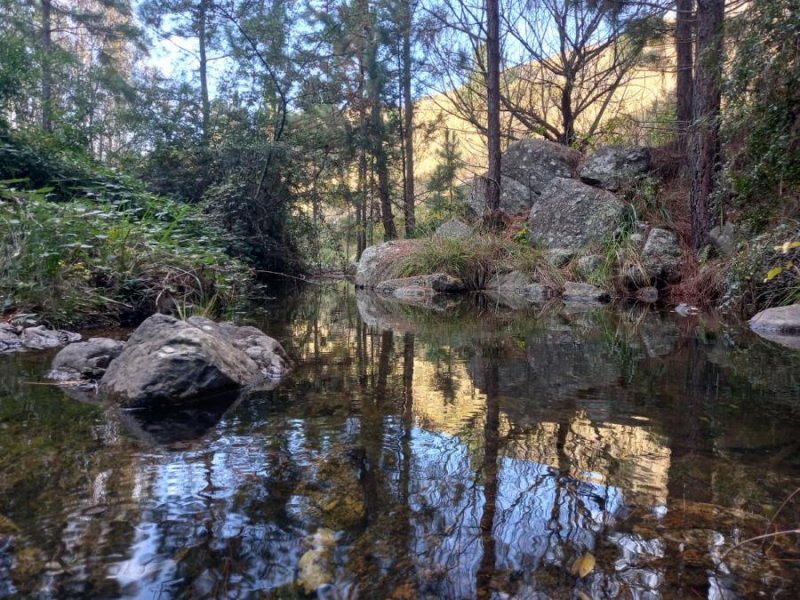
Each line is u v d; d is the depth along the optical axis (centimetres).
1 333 281
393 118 1184
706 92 549
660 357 261
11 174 581
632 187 707
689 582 81
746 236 442
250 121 959
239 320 401
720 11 521
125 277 373
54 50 951
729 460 128
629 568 85
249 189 895
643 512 102
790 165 367
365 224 1216
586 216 695
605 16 696
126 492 109
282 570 83
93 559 85
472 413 167
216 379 188
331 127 1099
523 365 244
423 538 93
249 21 918
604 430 150
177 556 86
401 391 195
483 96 1038
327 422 157
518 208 852
